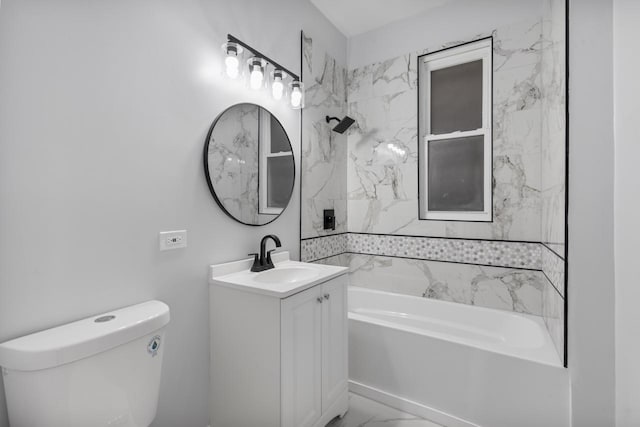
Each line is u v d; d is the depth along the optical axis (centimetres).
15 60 95
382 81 264
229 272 165
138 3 128
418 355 178
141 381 110
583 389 136
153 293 134
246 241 179
